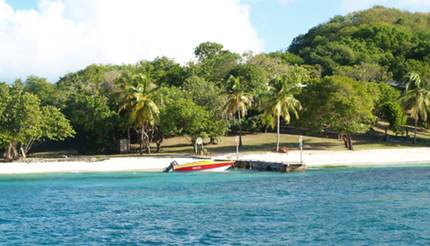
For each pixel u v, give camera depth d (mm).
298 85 102562
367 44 192000
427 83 121125
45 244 30781
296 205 41594
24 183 59625
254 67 120625
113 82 109688
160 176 65062
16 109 81875
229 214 38375
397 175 61562
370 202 42125
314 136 109312
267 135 110562
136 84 92188
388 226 33125
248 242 30016
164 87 102688
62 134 88938
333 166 74312
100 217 38375
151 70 135000
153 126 94875
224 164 71250
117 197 47969
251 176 63906
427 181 55094
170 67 138375
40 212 40812
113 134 100938
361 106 89188
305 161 78312
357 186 52000
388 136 106938
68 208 42469
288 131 114500
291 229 32906
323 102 90875
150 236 32125
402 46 186250
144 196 48312
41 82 116062
